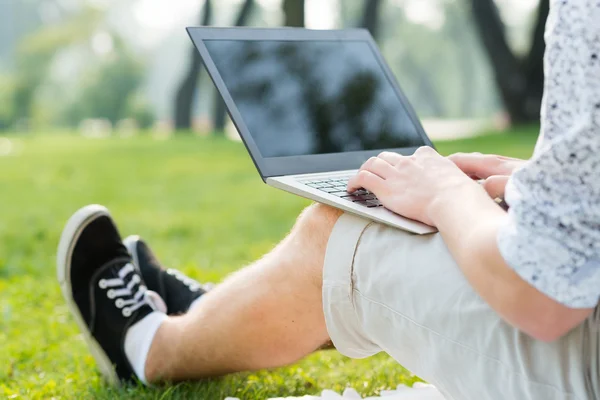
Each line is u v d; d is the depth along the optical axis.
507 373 1.29
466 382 1.36
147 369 2.05
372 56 2.03
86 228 2.16
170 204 6.54
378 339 1.49
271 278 1.71
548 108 1.18
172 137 14.70
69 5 47.09
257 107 1.77
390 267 1.43
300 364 2.43
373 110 1.94
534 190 1.18
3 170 9.21
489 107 49.84
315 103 1.86
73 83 39.75
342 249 1.50
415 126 2.01
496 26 14.73
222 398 2.04
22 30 47.34
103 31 40.12
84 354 2.54
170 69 47.44
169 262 4.08
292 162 1.74
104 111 39.47
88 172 9.00
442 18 47.94
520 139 10.84
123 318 2.12
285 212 6.06
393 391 2.04
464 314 1.32
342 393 2.14
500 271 1.20
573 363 1.25
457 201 1.35
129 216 5.84
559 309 1.17
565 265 1.16
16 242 4.76
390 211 1.48
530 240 1.17
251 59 1.81
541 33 14.48
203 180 8.16
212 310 1.84
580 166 1.15
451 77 51.31
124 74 39.66
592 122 1.13
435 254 1.38
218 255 4.34
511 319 1.21
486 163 1.68
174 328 2.01
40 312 3.07
